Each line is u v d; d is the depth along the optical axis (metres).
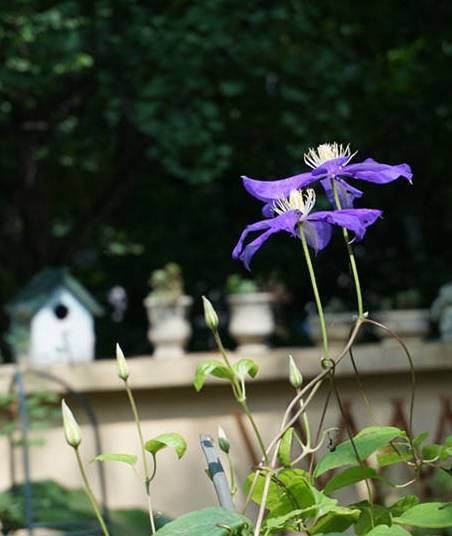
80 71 9.35
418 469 1.65
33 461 5.79
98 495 5.79
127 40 8.51
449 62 9.73
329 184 1.66
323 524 1.59
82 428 5.87
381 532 1.43
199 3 7.99
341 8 9.58
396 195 11.79
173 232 12.18
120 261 12.36
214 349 11.04
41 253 10.56
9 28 7.92
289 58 8.44
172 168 8.13
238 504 5.77
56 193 11.49
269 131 9.52
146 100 8.29
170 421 5.93
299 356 5.93
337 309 6.18
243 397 1.66
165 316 6.07
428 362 6.03
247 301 6.02
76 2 8.13
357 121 9.84
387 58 9.86
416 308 6.36
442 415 6.13
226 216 12.12
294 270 11.66
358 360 5.96
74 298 6.09
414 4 9.79
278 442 1.61
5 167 10.70
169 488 5.87
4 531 5.43
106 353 11.74
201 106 8.06
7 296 10.35
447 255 11.95
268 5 8.57
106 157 10.98
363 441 1.59
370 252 12.01
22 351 6.02
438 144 10.50
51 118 9.79
